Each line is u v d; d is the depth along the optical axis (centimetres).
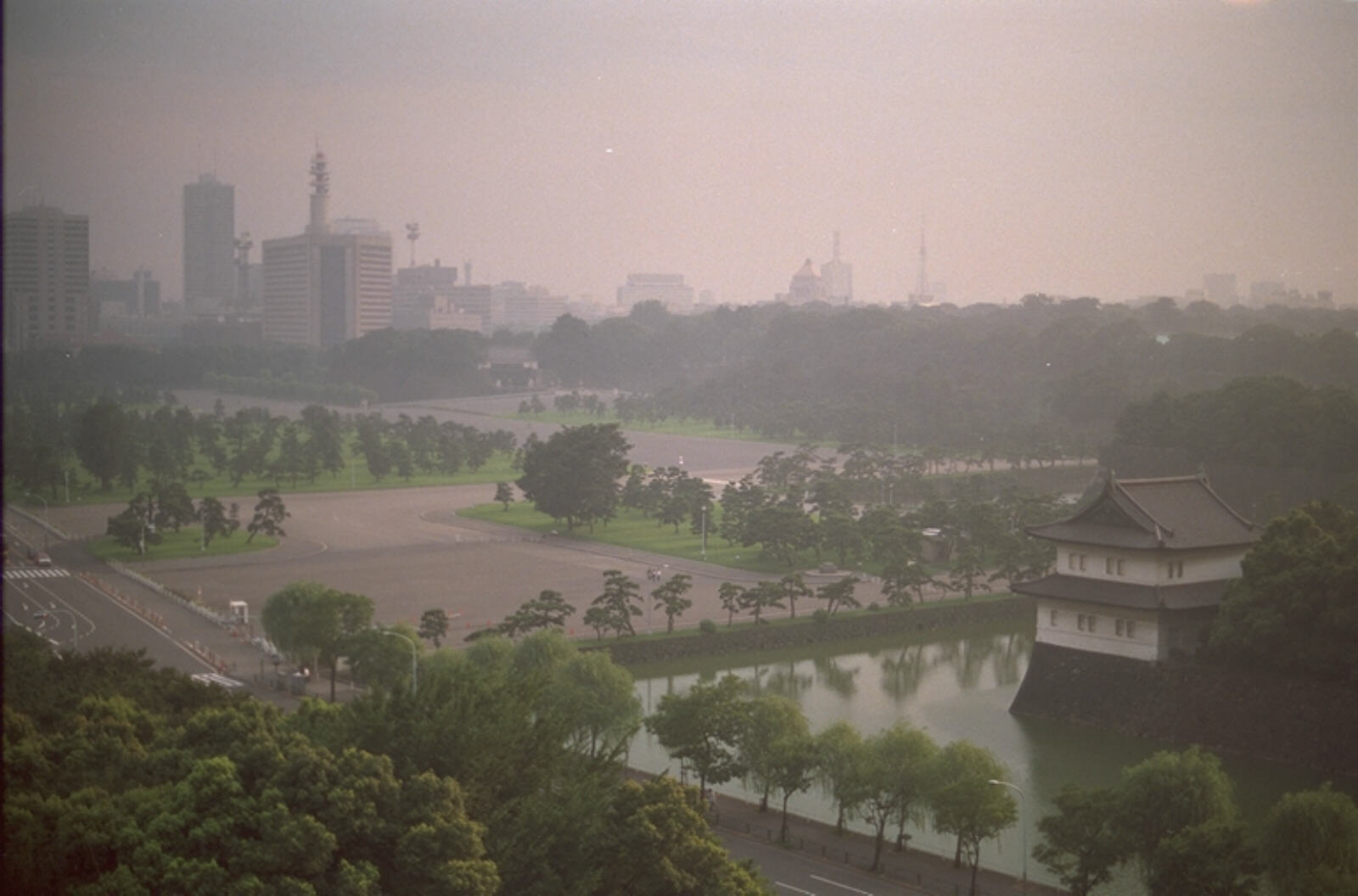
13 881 7938
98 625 18725
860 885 10356
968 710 15788
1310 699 13638
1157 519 15225
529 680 9969
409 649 14375
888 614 19562
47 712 10625
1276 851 9506
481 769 8838
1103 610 15238
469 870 7744
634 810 8669
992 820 10338
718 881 8531
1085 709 15212
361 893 7619
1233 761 13875
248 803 7831
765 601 18750
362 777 8144
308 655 15612
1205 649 14775
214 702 11538
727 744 12175
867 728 14812
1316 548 14388
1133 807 10038
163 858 7594
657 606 18362
